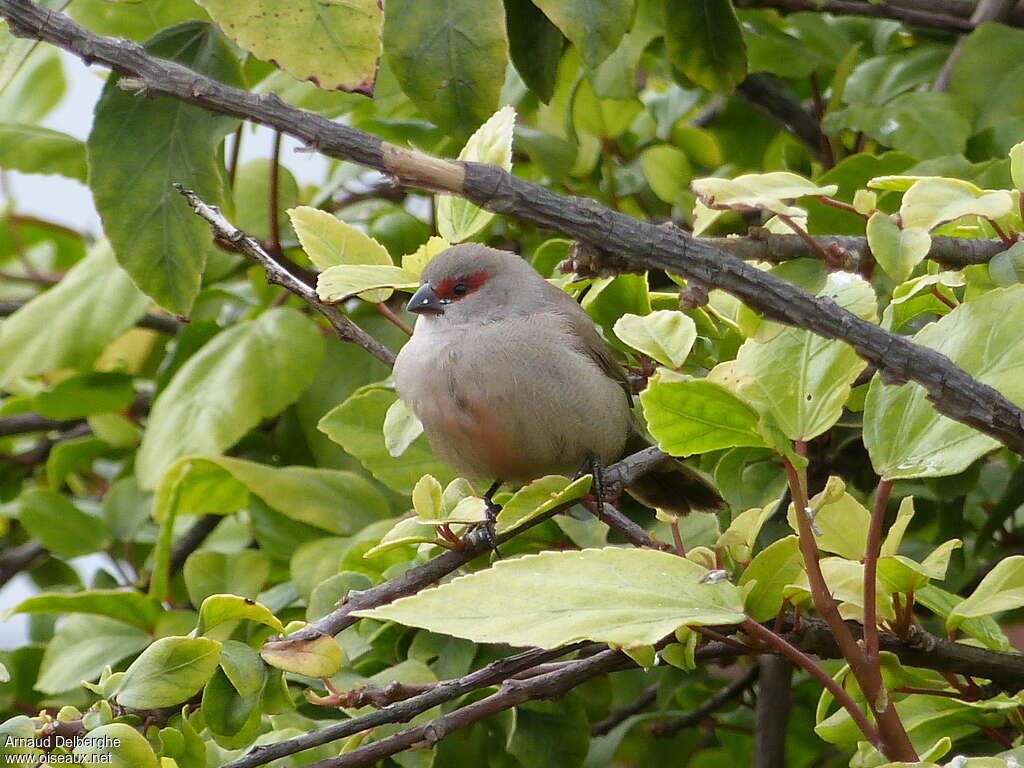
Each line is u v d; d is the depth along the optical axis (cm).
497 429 817
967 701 614
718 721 987
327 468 975
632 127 1128
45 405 1083
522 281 852
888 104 920
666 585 507
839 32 1106
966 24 975
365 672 788
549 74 870
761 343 549
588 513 855
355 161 498
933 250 636
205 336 1038
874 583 514
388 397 862
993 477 887
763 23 1041
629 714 965
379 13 614
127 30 1034
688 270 513
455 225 736
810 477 812
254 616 566
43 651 969
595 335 847
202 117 773
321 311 698
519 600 494
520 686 599
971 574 838
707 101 1130
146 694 529
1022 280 595
